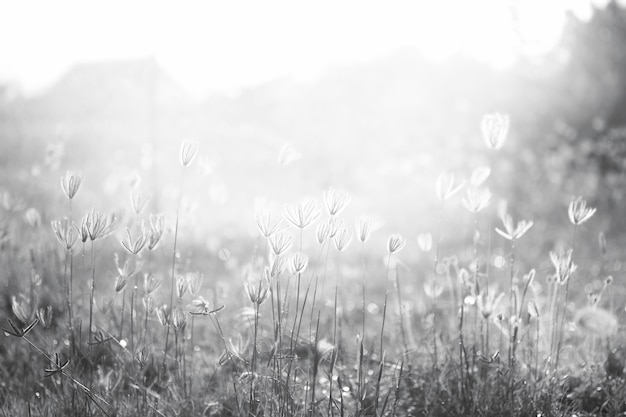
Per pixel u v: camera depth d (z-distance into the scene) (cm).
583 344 331
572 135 1112
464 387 277
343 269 539
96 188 888
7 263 404
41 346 315
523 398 263
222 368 295
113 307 338
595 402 292
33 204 502
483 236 730
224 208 868
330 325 387
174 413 254
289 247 224
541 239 708
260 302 231
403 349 323
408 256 679
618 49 1681
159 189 760
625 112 1616
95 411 250
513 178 952
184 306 324
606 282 316
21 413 254
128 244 233
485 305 267
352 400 275
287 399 232
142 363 249
